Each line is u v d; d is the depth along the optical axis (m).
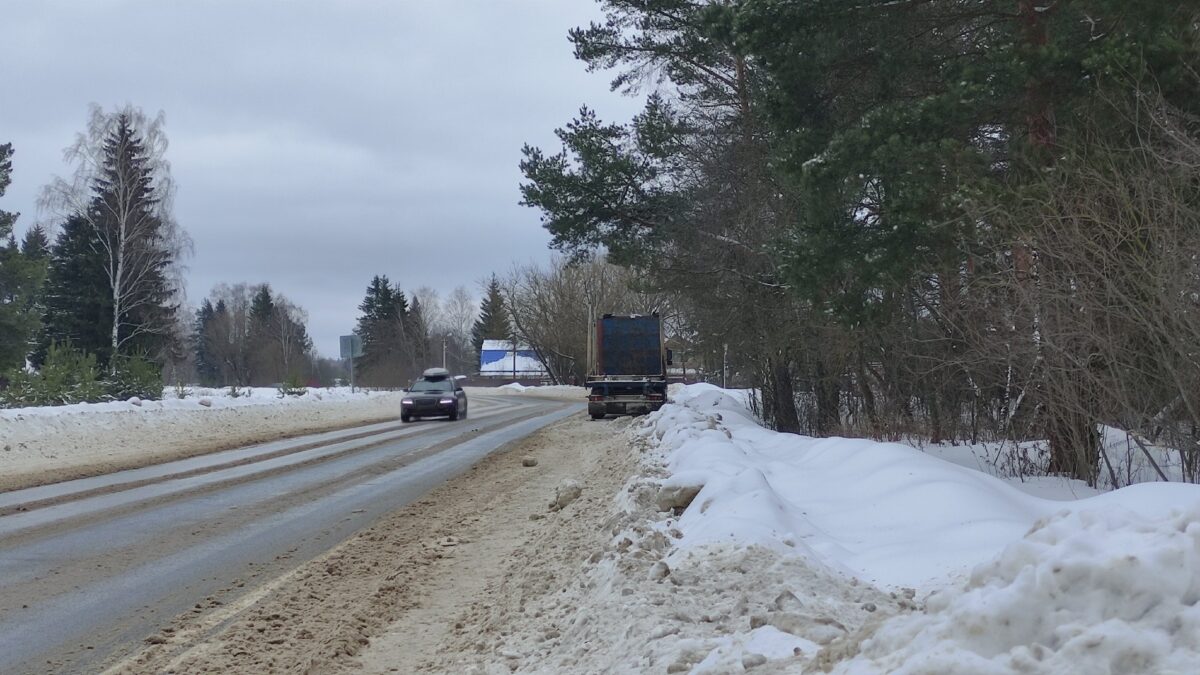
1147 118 10.92
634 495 10.62
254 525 12.53
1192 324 8.93
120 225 45.72
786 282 16.50
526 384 95.00
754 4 15.00
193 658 6.78
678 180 28.08
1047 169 11.13
